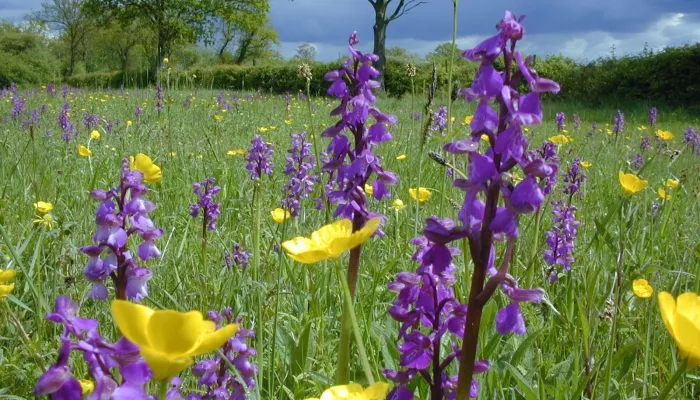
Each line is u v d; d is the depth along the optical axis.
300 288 3.99
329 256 1.76
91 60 78.12
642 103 29.84
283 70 38.56
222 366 2.33
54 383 1.34
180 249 4.21
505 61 1.67
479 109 1.71
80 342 1.39
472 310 1.73
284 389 2.78
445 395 2.08
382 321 3.51
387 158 7.45
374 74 2.85
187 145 8.68
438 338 2.05
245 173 7.01
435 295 2.09
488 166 1.67
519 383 2.45
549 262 4.43
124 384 1.40
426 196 4.58
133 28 68.38
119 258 2.20
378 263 4.36
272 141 9.72
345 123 2.87
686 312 1.53
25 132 9.81
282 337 3.14
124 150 8.13
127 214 2.25
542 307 3.71
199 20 54.53
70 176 6.28
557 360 3.26
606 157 9.95
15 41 57.59
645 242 4.84
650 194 6.81
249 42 74.62
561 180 7.29
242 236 4.92
